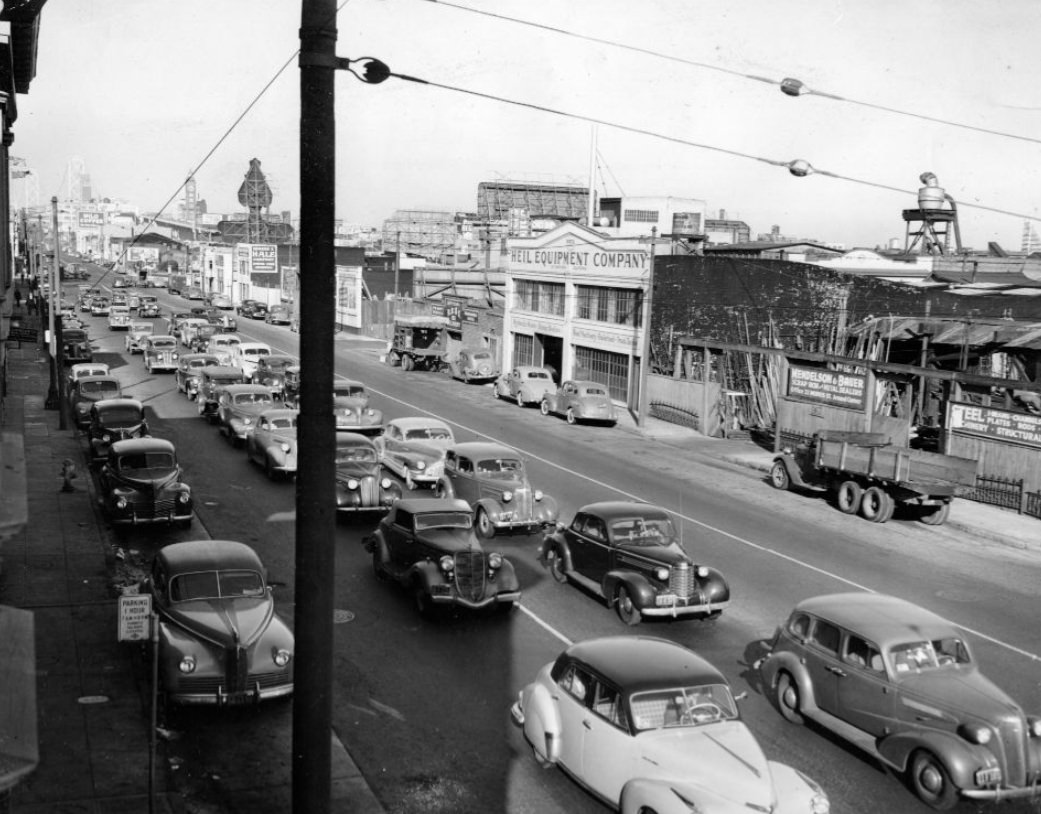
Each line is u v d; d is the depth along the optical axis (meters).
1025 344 31.11
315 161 6.69
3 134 22.98
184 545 14.40
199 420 35.88
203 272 123.19
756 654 14.88
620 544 16.78
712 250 51.53
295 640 6.96
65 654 13.96
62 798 9.99
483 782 10.77
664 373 41.38
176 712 12.30
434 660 14.29
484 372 50.88
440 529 17.02
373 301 78.31
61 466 27.56
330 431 6.87
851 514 25.27
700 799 8.90
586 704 10.44
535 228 77.38
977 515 25.50
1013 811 10.45
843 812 10.29
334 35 6.70
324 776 6.98
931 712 10.88
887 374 31.70
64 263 153.50
